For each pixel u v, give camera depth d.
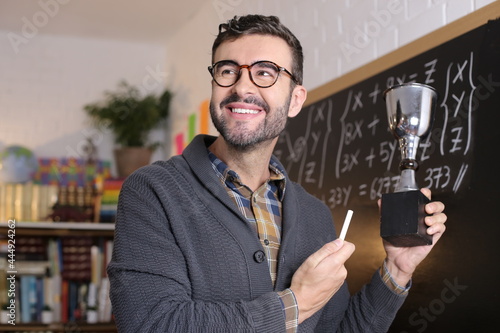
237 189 1.36
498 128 1.59
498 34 1.64
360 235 2.16
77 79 4.71
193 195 1.30
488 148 1.62
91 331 3.72
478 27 1.72
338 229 2.29
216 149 1.41
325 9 2.63
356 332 1.45
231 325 1.10
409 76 1.98
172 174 1.32
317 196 2.47
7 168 4.18
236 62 1.34
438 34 1.88
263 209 1.37
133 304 1.14
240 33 1.36
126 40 4.82
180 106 4.49
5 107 4.54
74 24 4.48
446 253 1.72
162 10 4.20
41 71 4.65
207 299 1.22
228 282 1.24
